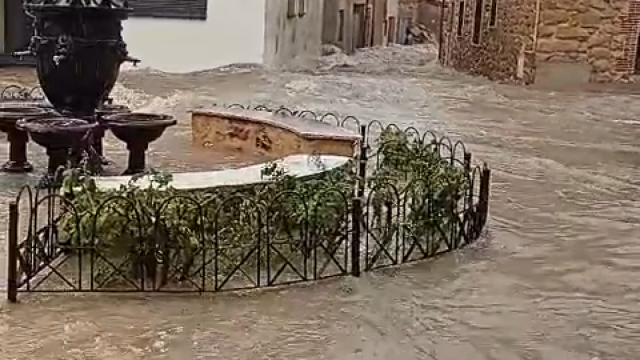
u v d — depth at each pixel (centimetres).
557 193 784
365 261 521
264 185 543
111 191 491
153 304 445
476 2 2256
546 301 483
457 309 462
